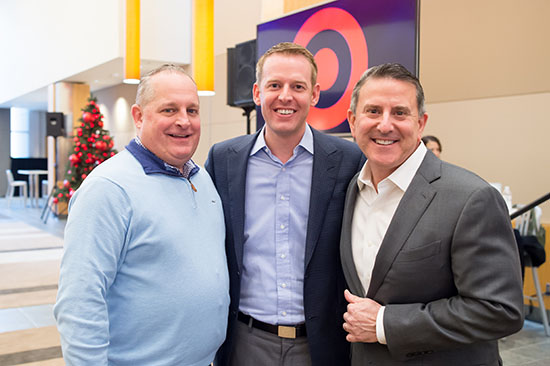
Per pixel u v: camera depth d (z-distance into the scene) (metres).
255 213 1.89
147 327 1.52
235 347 1.91
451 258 1.40
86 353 1.39
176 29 9.46
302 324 1.83
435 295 1.43
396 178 1.52
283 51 1.78
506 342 3.96
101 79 11.22
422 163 1.53
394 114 1.47
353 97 1.58
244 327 1.89
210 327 1.63
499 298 1.31
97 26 9.38
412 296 1.45
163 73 1.62
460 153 5.38
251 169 1.92
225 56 8.66
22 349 3.67
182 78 1.63
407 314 1.40
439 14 5.51
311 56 1.84
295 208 1.87
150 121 1.60
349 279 1.66
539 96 4.68
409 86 1.48
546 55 4.61
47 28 11.80
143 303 1.52
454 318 1.34
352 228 1.70
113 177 1.53
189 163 1.75
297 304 1.84
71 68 10.59
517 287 1.33
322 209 1.83
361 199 1.69
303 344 1.83
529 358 3.62
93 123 9.78
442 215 1.41
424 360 1.43
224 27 8.69
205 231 1.68
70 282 1.42
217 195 1.86
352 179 1.83
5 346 3.73
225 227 1.89
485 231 1.34
